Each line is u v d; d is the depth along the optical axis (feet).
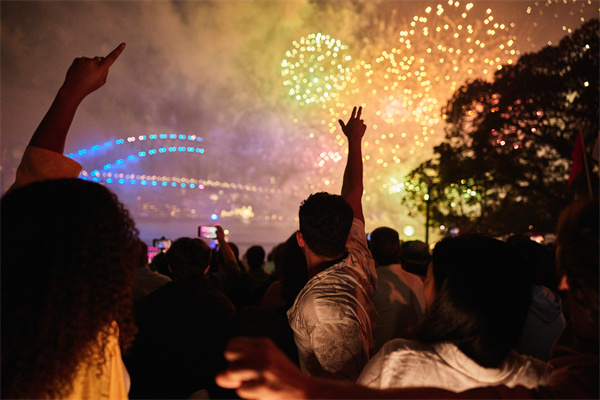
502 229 69.26
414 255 13.26
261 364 3.18
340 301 6.83
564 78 63.87
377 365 4.53
